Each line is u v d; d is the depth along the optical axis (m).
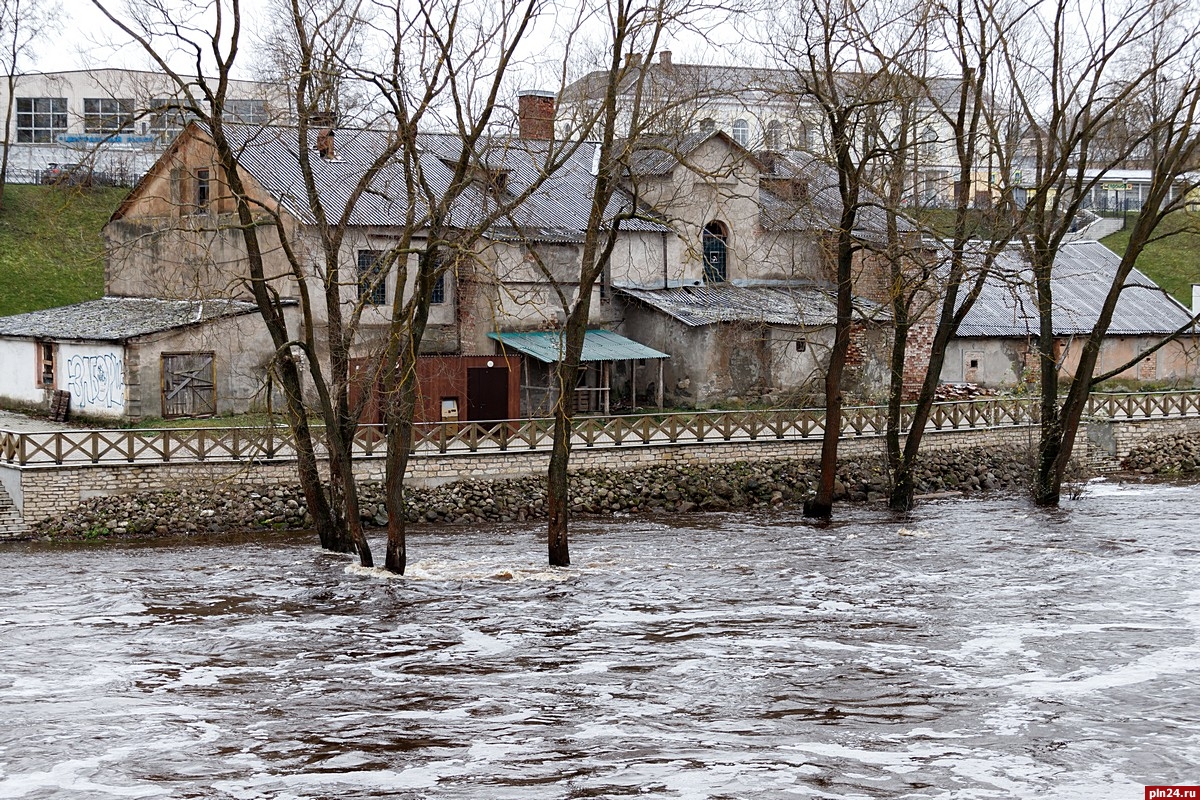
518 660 18.72
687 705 16.52
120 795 13.42
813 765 14.30
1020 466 40.16
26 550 28.25
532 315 42.38
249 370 38.72
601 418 35.56
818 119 45.91
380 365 25.66
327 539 27.28
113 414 37.31
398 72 23.41
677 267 46.06
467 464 33.53
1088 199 74.00
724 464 36.56
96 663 18.34
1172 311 56.06
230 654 18.95
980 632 20.25
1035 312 51.66
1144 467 43.59
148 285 43.19
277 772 14.10
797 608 22.09
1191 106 31.11
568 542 29.03
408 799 13.36
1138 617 21.23
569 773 14.06
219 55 23.41
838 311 32.47
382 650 19.25
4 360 42.59
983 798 13.35
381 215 39.09
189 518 30.55
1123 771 14.12
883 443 38.78
